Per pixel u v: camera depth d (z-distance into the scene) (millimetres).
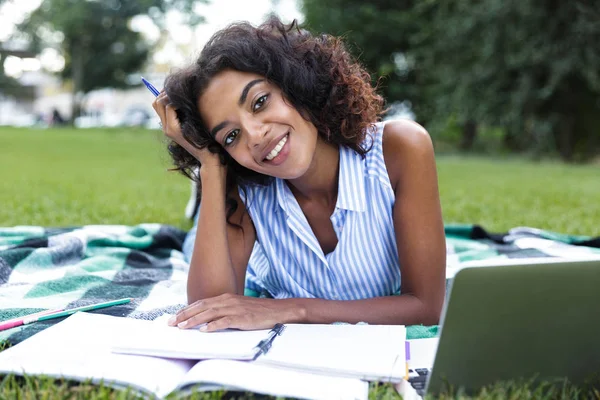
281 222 2242
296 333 1758
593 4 11078
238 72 1933
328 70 2004
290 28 2066
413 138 2104
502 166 10227
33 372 1547
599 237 3215
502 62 11969
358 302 2021
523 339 1528
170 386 1515
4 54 34125
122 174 7891
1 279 2643
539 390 1564
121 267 2910
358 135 2082
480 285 1427
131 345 1638
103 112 46125
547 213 4906
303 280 2301
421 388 1559
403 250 2102
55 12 30406
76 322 1858
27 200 5254
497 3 11531
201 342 1674
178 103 2021
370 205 2143
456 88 12984
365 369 1547
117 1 30656
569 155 12375
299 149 1960
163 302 2309
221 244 2123
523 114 12156
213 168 2131
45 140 15719
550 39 11375
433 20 14656
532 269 1450
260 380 1482
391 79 16688
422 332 1956
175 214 4680
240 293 2254
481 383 1555
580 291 1508
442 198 5824
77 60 31250
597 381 1632
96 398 1452
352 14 16297
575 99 12078
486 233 3508
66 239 3049
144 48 31578
